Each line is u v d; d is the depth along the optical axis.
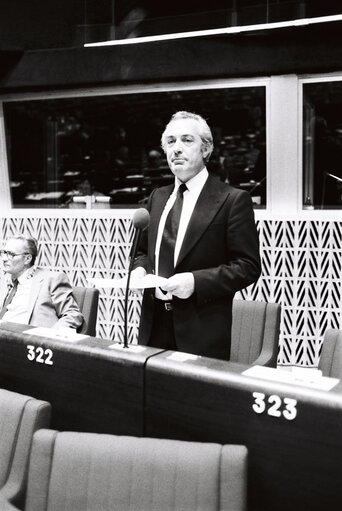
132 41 4.32
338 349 2.57
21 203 5.77
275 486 1.43
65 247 5.32
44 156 5.65
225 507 1.42
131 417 1.67
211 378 1.50
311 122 4.83
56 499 1.56
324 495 1.35
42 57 5.14
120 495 1.52
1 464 1.74
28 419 1.72
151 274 2.04
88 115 5.51
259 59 4.66
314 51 4.53
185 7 4.76
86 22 5.00
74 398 1.80
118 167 5.54
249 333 3.41
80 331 3.24
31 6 5.07
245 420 1.46
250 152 5.03
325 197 4.86
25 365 1.92
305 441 1.37
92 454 1.56
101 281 1.80
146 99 5.31
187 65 4.82
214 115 5.11
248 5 4.60
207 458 1.46
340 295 4.60
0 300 3.40
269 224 4.73
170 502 1.48
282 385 1.40
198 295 1.85
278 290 4.73
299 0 4.47
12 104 5.61
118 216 5.08
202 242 1.98
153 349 1.73
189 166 1.99
